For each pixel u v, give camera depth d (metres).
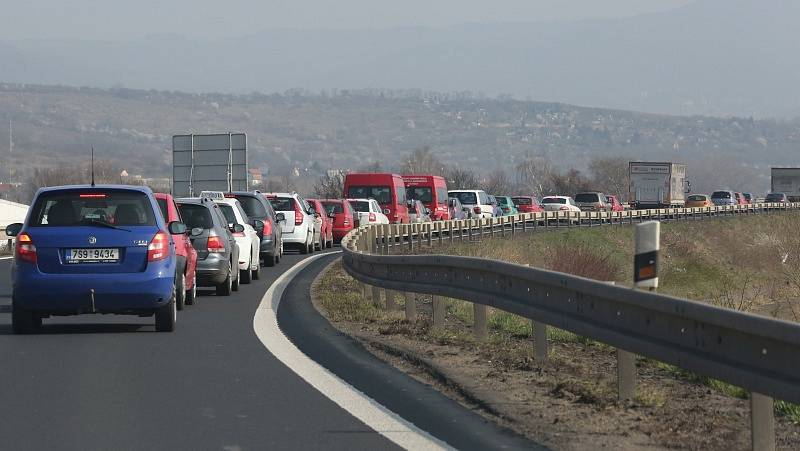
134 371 25.11
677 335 18.67
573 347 30.88
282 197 81.12
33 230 32.16
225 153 117.31
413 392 22.36
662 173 185.62
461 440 17.92
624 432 18.67
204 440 17.86
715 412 21.05
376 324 35.69
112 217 32.62
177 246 39.44
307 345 29.80
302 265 69.25
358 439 17.94
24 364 26.22
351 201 102.62
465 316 39.50
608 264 90.25
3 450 17.11
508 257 90.19
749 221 186.38
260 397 21.73
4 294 47.72
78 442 17.69
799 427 20.39
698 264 122.81
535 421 19.48
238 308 41.16
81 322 36.41
